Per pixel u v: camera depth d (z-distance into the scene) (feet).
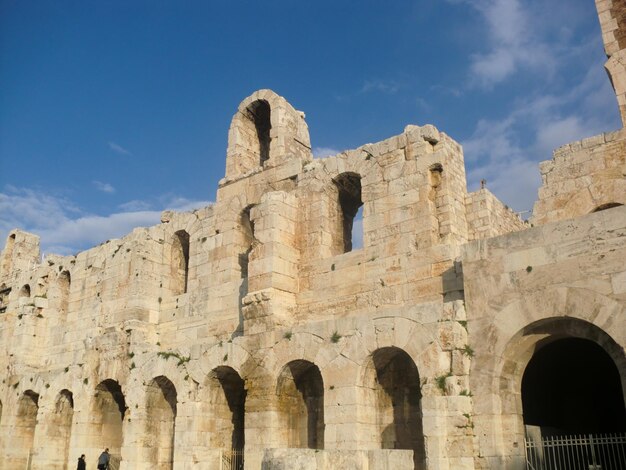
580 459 82.89
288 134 116.47
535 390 85.40
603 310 62.80
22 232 182.91
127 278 127.75
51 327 145.38
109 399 122.11
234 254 112.37
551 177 85.56
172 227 125.70
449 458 68.13
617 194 79.97
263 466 58.75
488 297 71.36
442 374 71.56
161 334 118.83
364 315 81.56
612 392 100.07
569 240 66.80
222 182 118.32
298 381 91.66
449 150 92.99
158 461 106.52
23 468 135.44
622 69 84.84
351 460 59.57
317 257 98.68
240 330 105.50
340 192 105.70
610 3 89.35
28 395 138.41
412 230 89.51
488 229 91.04
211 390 99.30
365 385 81.15
